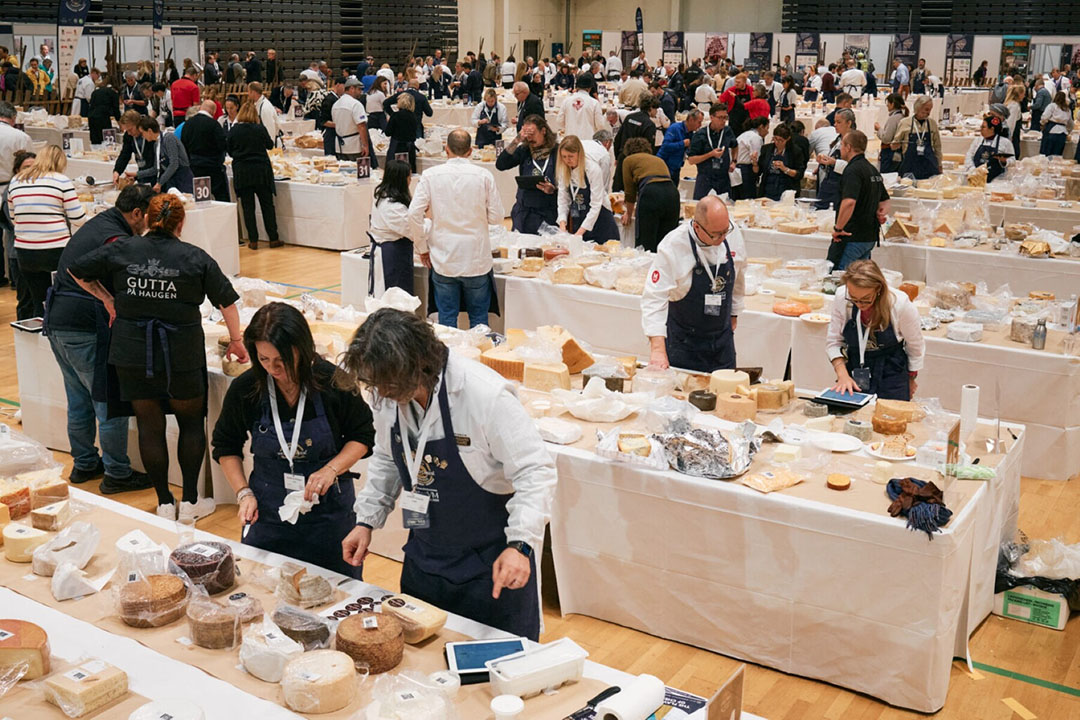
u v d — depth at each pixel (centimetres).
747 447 347
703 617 347
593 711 202
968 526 315
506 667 210
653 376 413
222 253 882
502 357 441
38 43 1809
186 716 191
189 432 432
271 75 1995
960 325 514
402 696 198
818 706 321
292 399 281
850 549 312
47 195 607
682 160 1045
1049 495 488
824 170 851
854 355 422
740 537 330
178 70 1962
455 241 600
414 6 2844
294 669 205
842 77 2238
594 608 371
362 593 251
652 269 441
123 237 405
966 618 340
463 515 244
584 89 1146
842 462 352
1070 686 337
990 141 1046
